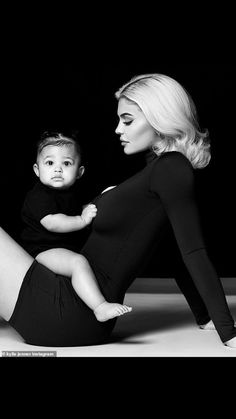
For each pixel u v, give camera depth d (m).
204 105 5.15
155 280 5.01
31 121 5.20
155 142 2.66
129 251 2.52
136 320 3.20
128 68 5.19
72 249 2.88
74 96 5.20
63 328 2.48
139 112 2.60
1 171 5.22
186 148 2.64
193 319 3.23
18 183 5.22
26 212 2.88
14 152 5.21
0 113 5.20
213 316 2.51
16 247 2.60
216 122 5.14
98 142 5.19
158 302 3.86
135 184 2.49
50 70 5.20
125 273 2.54
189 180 2.47
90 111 5.19
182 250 2.49
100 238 2.56
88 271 2.46
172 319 3.24
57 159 2.90
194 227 2.47
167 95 2.59
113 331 2.89
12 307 2.54
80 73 5.19
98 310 2.41
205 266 2.47
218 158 5.14
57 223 2.78
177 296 4.15
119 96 2.67
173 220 2.47
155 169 2.48
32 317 2.49
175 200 2.46
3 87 5.19
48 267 2.51
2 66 5.18
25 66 5.19
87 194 5.22
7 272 2.54
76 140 2.99
